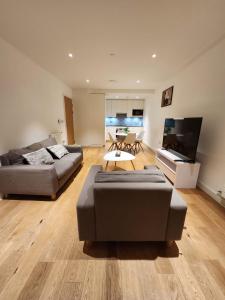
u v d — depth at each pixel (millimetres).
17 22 1858
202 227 1734
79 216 1307
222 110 2195
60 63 3217
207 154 2535
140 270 1236
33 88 3137
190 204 2191
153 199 1214
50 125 4039
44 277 1175
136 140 5793
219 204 2197
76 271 1225
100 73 3896
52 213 1961
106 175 1367
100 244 1489
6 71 2342
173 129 3191
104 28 1974
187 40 2236
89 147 6316
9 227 1705
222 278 1181
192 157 2543
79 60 3035
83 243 1498
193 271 1230
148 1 1514
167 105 4398
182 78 3465
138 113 8133
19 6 1582
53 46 2471
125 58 2916
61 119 4855
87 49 2566
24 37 2205
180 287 1115
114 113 8164
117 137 5789
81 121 6285
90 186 1581
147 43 2344
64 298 1042
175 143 3100
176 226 1329
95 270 1234
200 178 2721
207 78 2541
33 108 3160
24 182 2156
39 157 2562
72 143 6109
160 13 1684
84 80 4637
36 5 1571
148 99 6949
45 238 1554
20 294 1062
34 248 1432
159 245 1485
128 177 1312
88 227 1343
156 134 5520
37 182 2152
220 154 2230
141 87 5527
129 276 1189
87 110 6180
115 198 1210
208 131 2518
